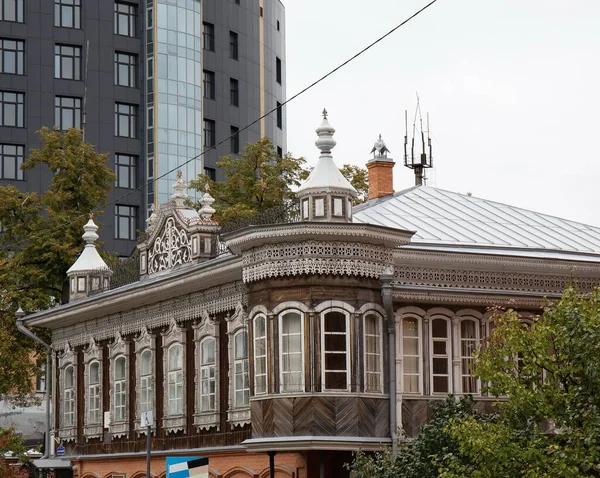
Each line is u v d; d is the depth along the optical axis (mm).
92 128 109062
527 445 28531
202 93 113500
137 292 46906
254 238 38000
